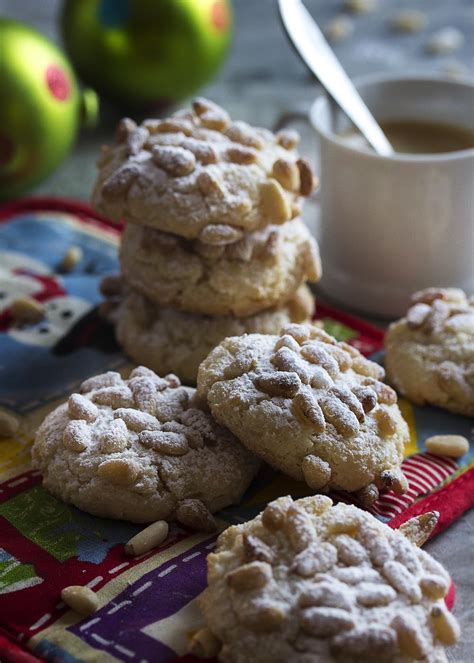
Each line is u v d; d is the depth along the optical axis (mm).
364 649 335
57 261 499
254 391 388
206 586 369
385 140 478
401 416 411
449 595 364
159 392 405
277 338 406
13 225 518
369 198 460
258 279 426
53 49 525
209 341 433
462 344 430
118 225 522
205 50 560
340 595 341
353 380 399
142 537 378
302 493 398
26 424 423
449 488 399
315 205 524
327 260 483
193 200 413
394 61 624
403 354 435
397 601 346
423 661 340
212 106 437
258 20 699
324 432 385
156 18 546
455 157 449
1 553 377
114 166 425
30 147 520
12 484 401
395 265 468
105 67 560
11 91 507
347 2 685
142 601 365
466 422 425
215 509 390
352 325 467
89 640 355
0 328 463
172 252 426
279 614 340
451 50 633
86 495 385
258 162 424
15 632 357
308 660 337
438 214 458
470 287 474
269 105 605
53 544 381
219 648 348
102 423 395
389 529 364
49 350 452
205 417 399
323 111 485
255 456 398
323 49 478
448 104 491
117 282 466
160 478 387
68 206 530
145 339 440
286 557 352
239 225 417
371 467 387
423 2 701
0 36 510
